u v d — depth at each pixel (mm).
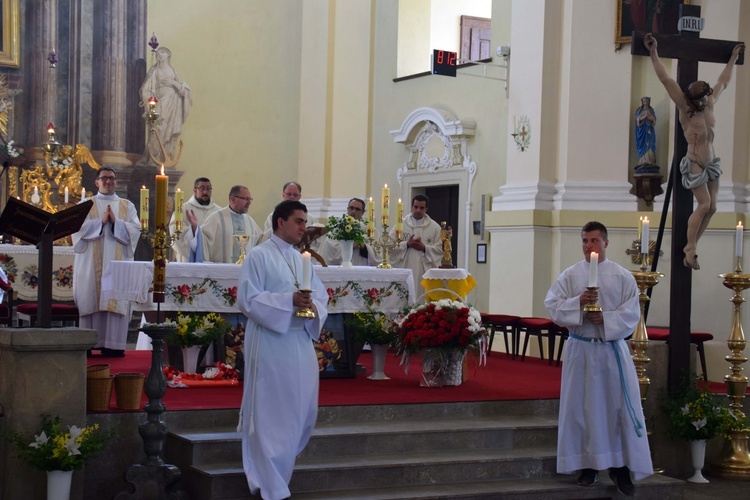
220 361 8516
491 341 11445
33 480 6258
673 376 8023
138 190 15734
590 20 11953
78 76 15609
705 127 8039
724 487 7816
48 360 6234
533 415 7934
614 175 11922
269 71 17188
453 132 14852
